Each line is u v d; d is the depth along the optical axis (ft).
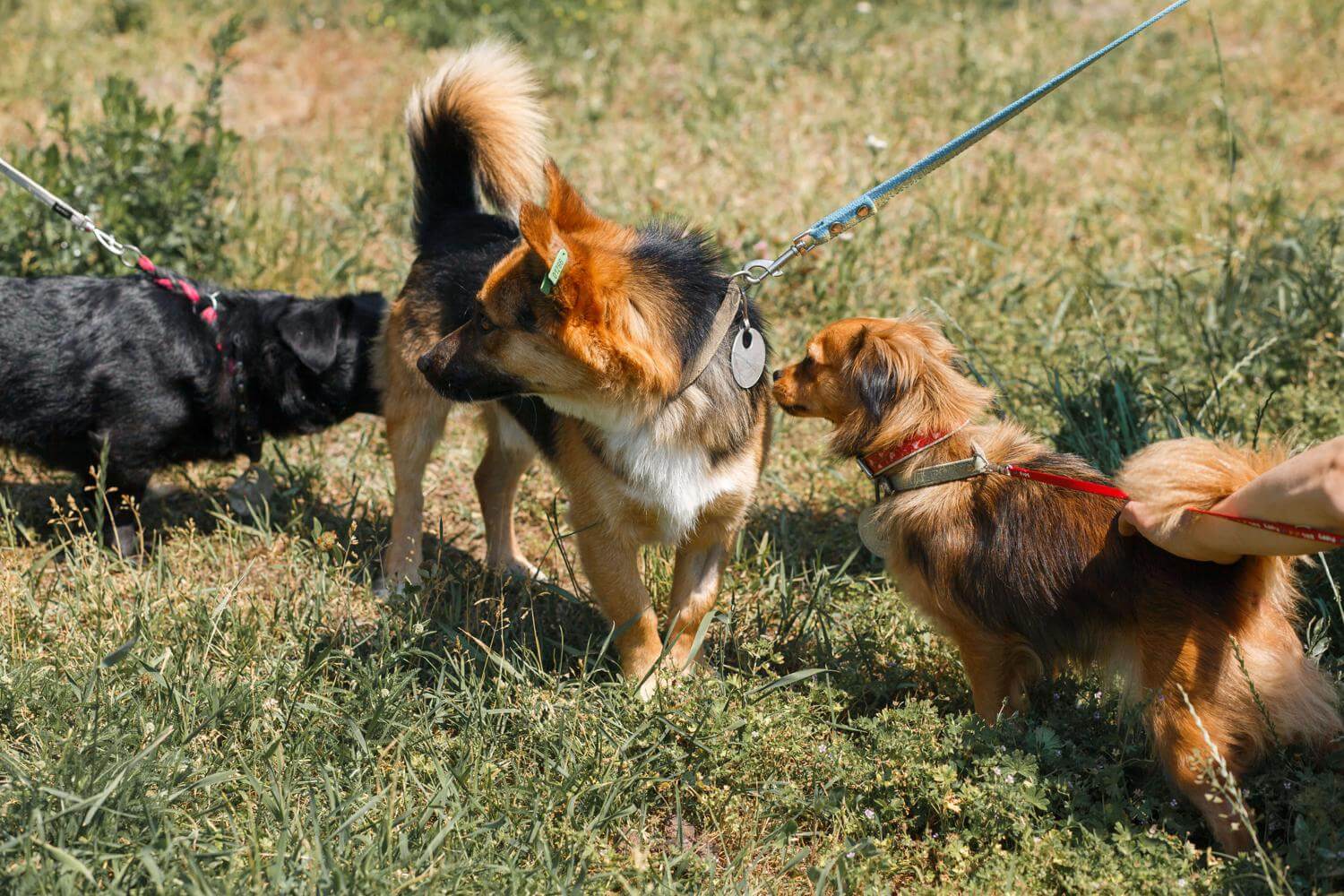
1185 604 9.98
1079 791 10.42
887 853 10.23
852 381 11.75
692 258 11.73
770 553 14.99
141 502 15.33
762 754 11.16
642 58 30.99
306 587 13.82
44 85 28.50
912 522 11.45
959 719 11.12
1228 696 9.82
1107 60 30.71
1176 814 10.37
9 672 11.57
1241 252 20.58
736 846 10.61
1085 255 22.02
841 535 15.66
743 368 11.79
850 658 12.72
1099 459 14.66
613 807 10.59
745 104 28.45
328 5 33.68
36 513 15.94
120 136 19.66
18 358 14.46
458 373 11.62
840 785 10.87
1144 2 34.42
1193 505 9.23
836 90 29.58
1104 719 11.40
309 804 10.28
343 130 27.66
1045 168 26.05
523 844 10.03
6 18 32.30
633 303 11.02
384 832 9.75
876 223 21.59
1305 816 10.01
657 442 11.53
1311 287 18.35
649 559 14.48
